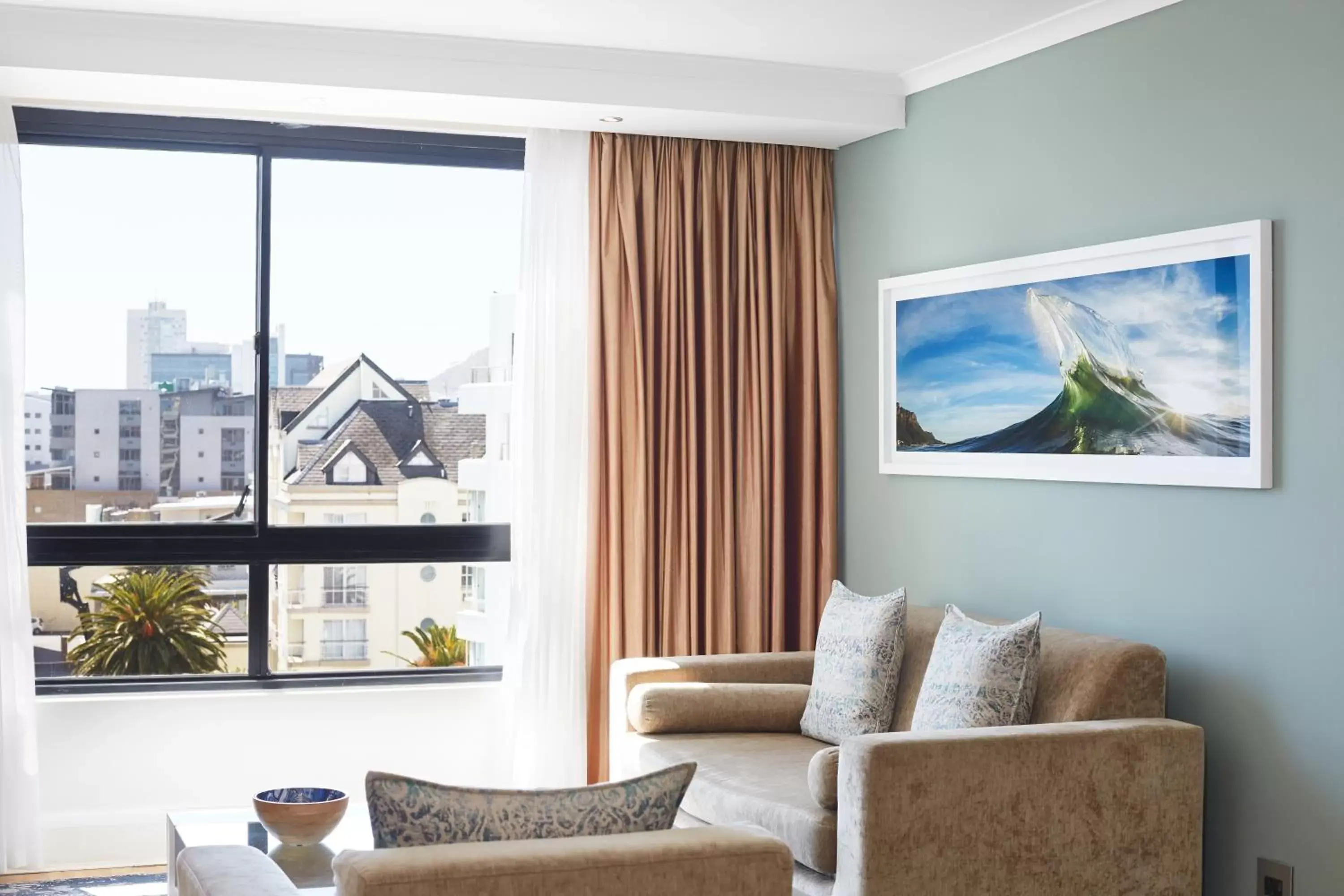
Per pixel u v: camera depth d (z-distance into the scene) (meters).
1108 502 3.92
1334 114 3.25
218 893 2.06
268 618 4.84
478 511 5.06
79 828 4.49
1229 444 3.49
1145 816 3.32
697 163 5.05
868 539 5.05
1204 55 3.61
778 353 5.07
